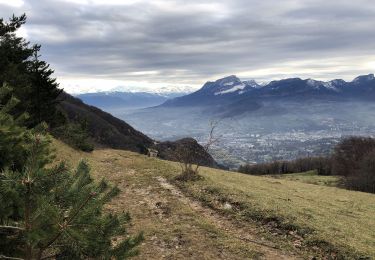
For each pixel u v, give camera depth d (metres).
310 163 126.50
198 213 18.36
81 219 5.64
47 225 5.48
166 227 15.77
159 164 30.55
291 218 17.38
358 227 19.00
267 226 16.95
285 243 15.27
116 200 19.61
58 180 5.50
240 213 18.34
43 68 34.34
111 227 6.59
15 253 6.49
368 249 14.91
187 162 25.27
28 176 5.21
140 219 16.75
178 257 13.02
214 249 13.99
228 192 21.11
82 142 36.22
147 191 21.75
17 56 28.72
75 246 5.84
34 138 5.42
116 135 91.25
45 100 34.91
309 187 38.53
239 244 14.64
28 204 5.42
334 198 30.86
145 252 13.12
